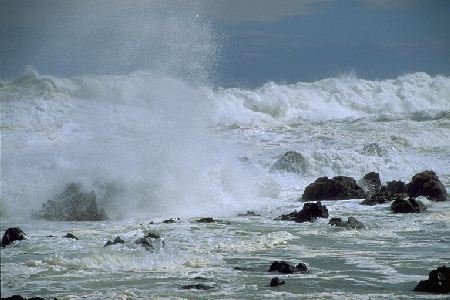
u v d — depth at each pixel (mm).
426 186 85875
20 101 140625
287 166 103188
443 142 133125
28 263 46531
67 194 74812
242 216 73125
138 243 52062
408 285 42500
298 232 62188
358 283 42969
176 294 39625
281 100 184125
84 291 40156
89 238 56938
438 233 62281
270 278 44125
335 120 159875
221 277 44312
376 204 80312
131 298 38594
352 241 58219
